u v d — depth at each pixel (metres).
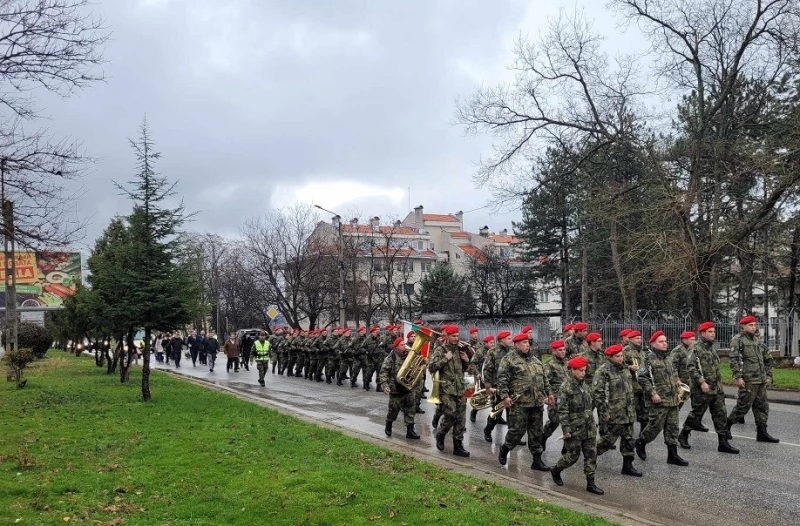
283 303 56.41
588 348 12.20
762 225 23.11
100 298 18.02
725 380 21.81
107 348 27.56
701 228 26.23
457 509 6.96
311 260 56.53
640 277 27.64
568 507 7.52
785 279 37.25
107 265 17.62
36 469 8.80
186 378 27.30
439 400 10.91
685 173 29.59
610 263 44.75
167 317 17.38
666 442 10.26
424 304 58.25
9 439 11.12
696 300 26.17
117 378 25.00
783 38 22.59
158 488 7.94
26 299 43.53
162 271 17.55
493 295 59.44
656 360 10.29
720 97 25.89
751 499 8.15
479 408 12.51
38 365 32.31
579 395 8.73
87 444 10.72
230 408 15.70
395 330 21.17
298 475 8.42
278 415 14.48
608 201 26.64
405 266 63.28
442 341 11.11
